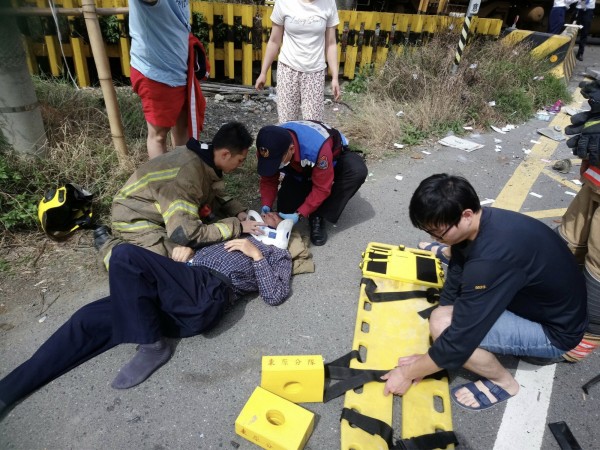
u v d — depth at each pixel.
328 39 3.86
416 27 6.61
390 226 3.34
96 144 3.60
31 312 2.37
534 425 1.92
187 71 3.14
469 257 1.66
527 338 1.85
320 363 1.89
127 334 1.97
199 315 2.08
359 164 2.95
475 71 5.81
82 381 2.02
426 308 2.41
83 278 2.62
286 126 2.71
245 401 1.98
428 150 4.70
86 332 2.06
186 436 1.82
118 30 5.42
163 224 2.63
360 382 1.98
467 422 1.92
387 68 6.04
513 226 1.63
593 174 2.13
